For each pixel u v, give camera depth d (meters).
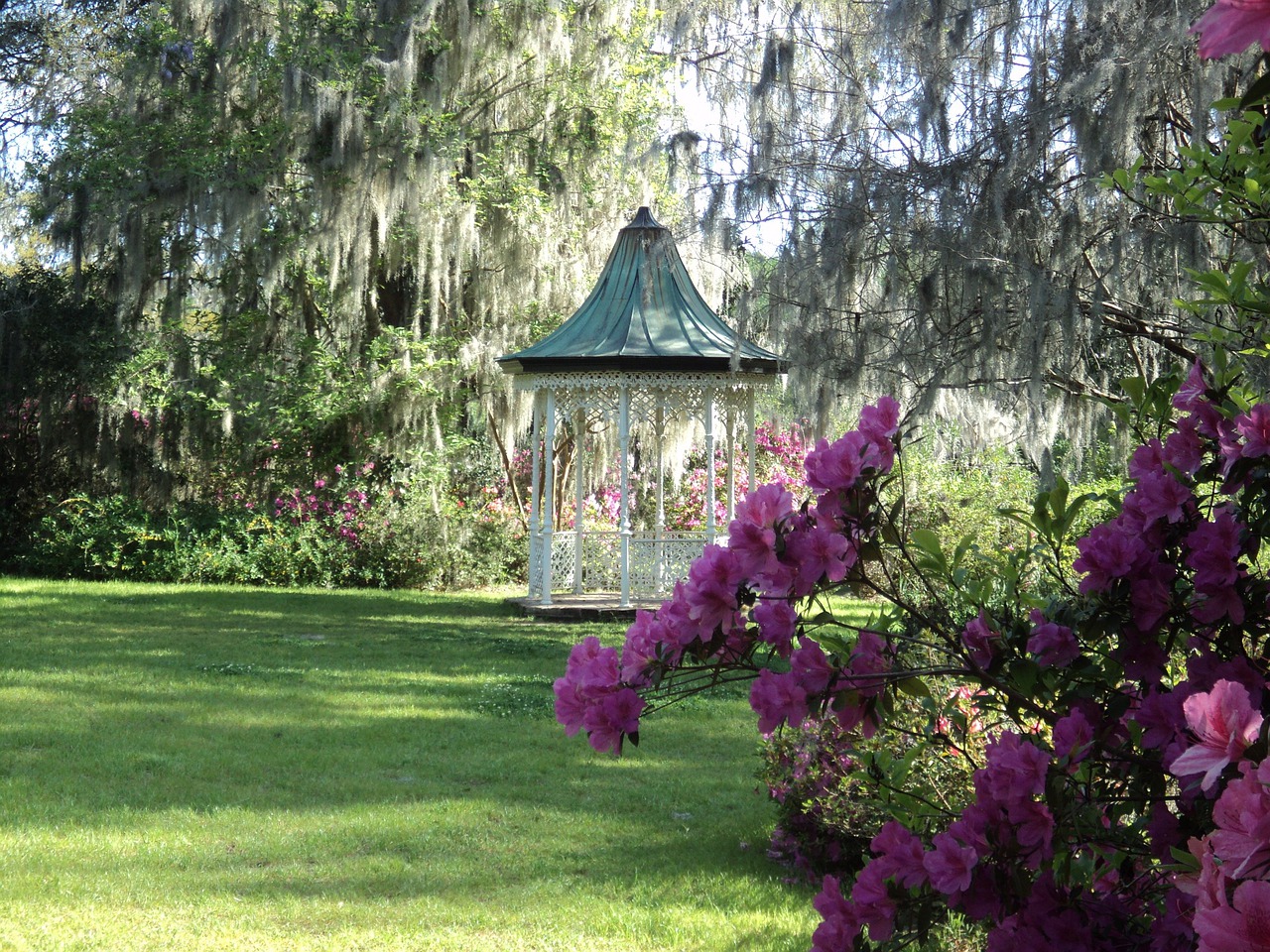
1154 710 1.93
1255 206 2.14
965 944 3.53
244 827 6.00
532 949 4.49
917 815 2.32
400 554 17.98
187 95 17.89
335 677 10.29
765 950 4.41
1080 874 1.98
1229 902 1.19
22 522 19.20
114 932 4.57
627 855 5.65
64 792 6.53
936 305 6.77
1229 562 1.92
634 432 19.38
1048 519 2.21
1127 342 6.61
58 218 18.23
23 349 18.44
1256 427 1.85
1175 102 6.10
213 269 17.91
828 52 7.51
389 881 5.25
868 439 2.14
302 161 17.48
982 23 6.62
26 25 21.77
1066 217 6.05
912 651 2.39
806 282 7.06
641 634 2.16
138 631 12.71
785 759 5.44
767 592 2.09
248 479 19.00
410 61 16.81
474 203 17.38
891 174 6.77
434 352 17.89
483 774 7.12
